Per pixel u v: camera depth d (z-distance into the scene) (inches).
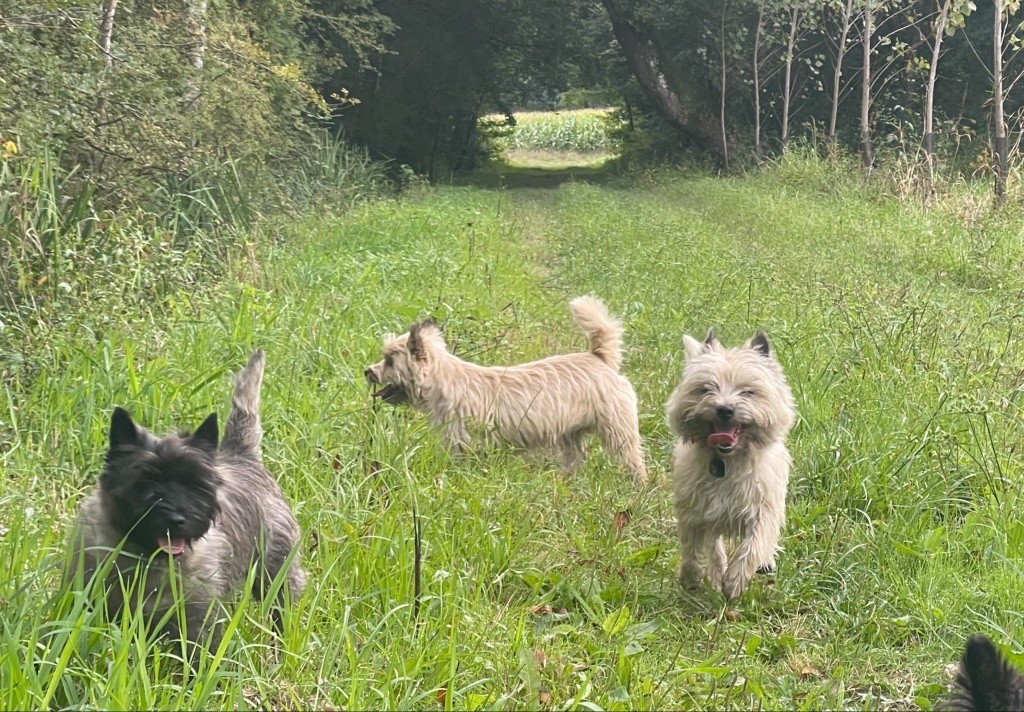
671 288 507.5
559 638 192.7
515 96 1721.2
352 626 171.3
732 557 222.7
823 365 350.9
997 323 432.8
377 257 525.3
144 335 316.5
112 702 137.1
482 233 709.9
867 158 1059.3
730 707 170.4
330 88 1285.7
